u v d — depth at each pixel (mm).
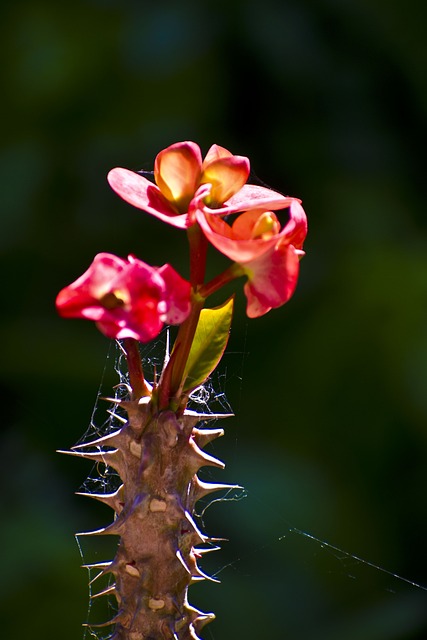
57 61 1303
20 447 1149
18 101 1306
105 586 1006
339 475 1181
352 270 1248
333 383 1192
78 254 1274
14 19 1302
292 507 1125
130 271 550
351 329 1207
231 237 568
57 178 1301
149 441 567
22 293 1251
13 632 951
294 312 1229
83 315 548
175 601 574
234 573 1072
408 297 1215
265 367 1210
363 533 1143
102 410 1159
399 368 1177
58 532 1061
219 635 1011
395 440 1176
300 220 563
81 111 1319
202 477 1126
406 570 1132
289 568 1094
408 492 1169
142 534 571
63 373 1165
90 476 1139
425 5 1310
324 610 1066
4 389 1164
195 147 570
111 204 1299
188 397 575
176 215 572
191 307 566
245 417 1191
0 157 1311
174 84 1317
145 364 958
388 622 1015
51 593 984
